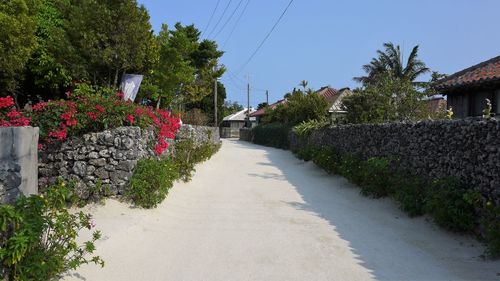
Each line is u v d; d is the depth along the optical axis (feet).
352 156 46.39
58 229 16.10
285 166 63.72
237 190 41.50
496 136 23.50
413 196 29.76
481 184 24.81
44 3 58.70
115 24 51.85
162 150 37.99
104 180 30.35
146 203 30.01
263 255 21.81
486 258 21.06
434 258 21.42
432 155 31.27
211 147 76.48
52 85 57.16
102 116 30.91
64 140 30.48
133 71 62.49
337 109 116.37
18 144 16.63
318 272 19.47
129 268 19.61
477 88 47.01
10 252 13.82
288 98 129.80
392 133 38.75
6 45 44.24
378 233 26.03
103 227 25.25
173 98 91.76
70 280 17.29
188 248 22.91
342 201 36.19
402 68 124.47
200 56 119.96
